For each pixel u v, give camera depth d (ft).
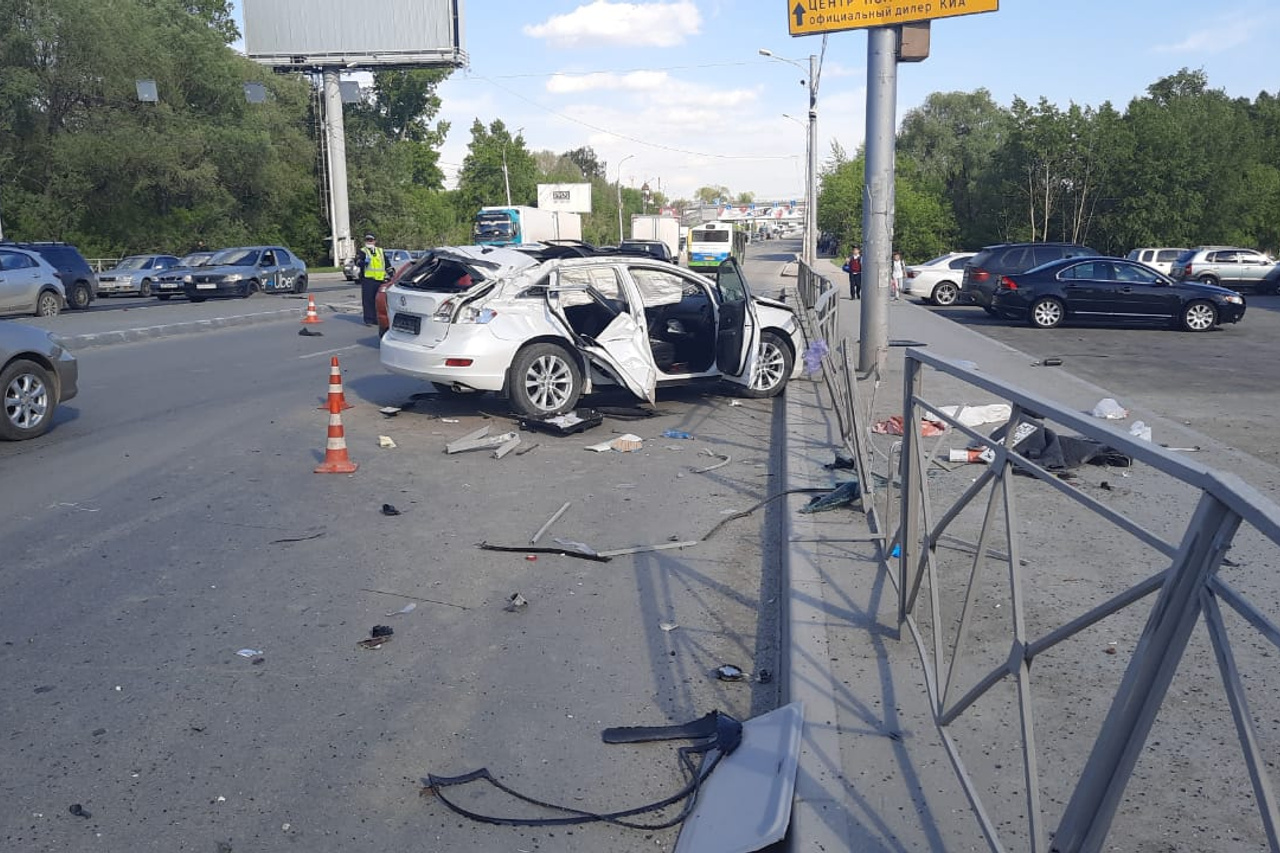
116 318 73.36
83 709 14.56
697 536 22.68
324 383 43.86
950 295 100.89
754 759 12.70
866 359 43.39
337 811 12.19
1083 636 15.58
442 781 12.78
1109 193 179.63
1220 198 174.29
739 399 39.86
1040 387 40.11
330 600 18.79
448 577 20.04
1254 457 27.66
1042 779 11.71
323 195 201.87
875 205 42.50
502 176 295.28
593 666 16.14
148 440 31.94
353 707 14.74
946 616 16.51
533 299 33.96
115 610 18.20
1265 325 74.13
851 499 22.89
